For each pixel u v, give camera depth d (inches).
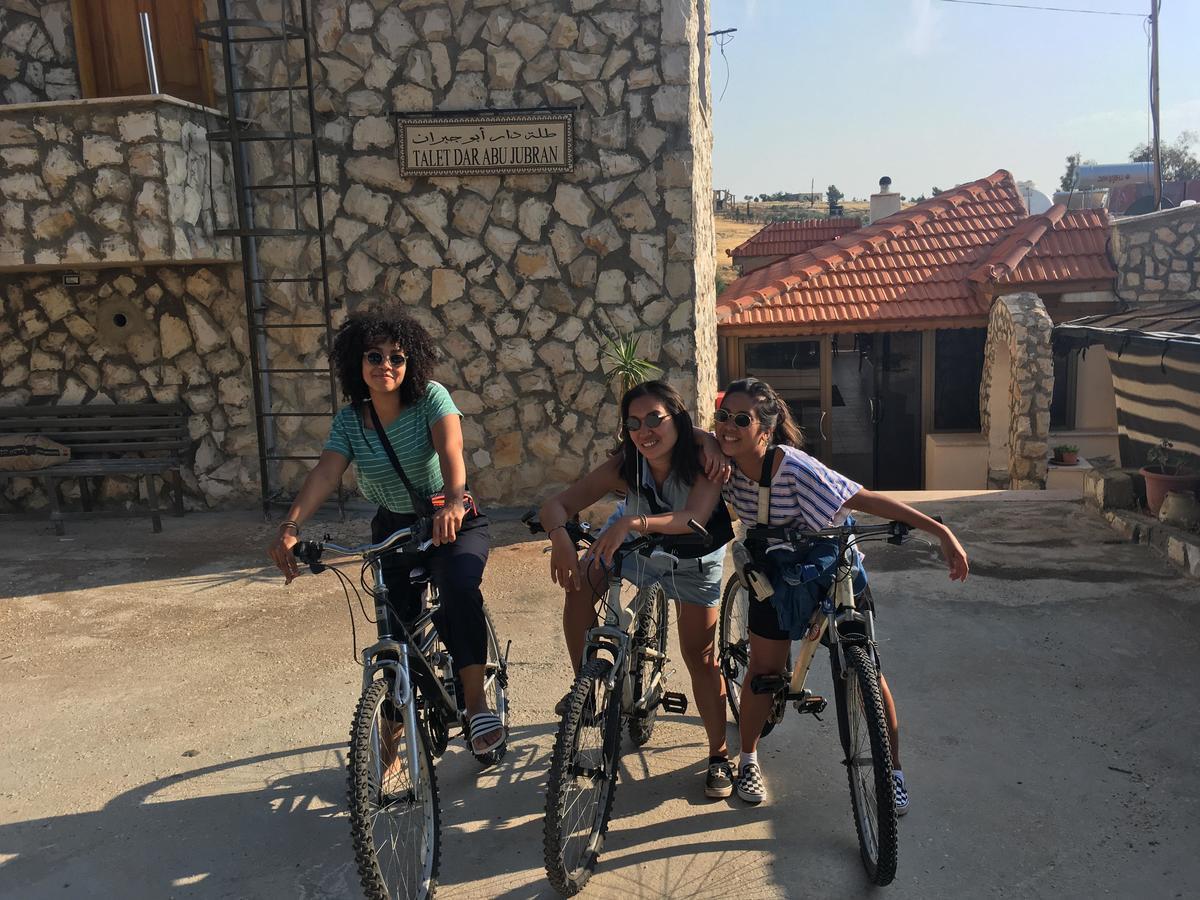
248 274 313.6
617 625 128.6
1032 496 328.8
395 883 123.3
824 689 183.9
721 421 125.6
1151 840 130.7
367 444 137.3
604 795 128.6
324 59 308.7
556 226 311.3
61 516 311.0
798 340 518.3
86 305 327.6
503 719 157.3
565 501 135.5
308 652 207.9
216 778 156.0
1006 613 218.5
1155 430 305.4
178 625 225.9
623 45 300.7
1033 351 397.4
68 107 273.7
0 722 178.7
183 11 315.6
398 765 123.0
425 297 318.7
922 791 144.8
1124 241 473.1
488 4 301.4
